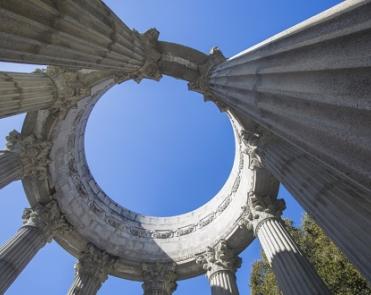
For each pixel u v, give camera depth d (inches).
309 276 542.0
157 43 780.0
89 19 392.5
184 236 1007.0
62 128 825.5
